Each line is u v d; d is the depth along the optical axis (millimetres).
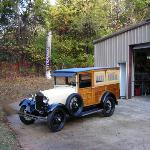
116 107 15156
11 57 29875
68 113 11258
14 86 21875
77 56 34125
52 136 10344
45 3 31625
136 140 9758
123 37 18109
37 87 21906
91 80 12391
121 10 38594
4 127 11203
